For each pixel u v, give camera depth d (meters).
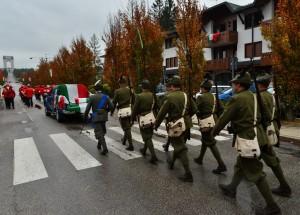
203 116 5.42
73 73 27.11
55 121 13.69
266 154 4.23
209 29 30.08
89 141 8.58
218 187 4.70
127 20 17.20
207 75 5.64
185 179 4.98
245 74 3.79
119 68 19.88
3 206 4.20
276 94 4.51
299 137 8.12
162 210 3.93
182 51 15.95
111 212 3.91
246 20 26.41
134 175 5.38
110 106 7.07
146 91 6.19
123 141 7.96
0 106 22.00
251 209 3.89
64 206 4.14
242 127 3.69
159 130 10.37
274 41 10.21
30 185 4.99
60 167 5.97
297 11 9.83
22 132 10.45
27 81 86.00
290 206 3.96
